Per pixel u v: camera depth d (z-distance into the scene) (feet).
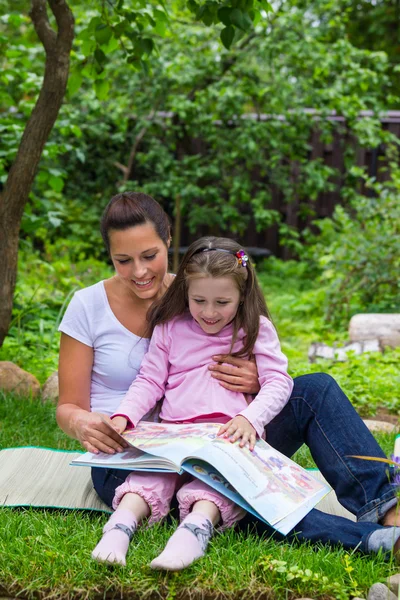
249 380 8.99
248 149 30.01
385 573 7.50
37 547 7.87
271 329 9.16
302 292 28.45
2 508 9.00
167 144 32.04
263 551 7.74
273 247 34.09
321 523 8.07
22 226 18.43
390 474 8.24
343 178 33.17
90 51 14.24
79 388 9.23
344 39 30.78
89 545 7.90
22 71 19.77
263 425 8.51
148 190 30.58
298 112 29.55
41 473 10.22
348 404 8.80
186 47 28.84
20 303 20.07
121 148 32.78
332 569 7.53
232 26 12.01
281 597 7.18
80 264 27.32
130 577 7.27
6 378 14.44
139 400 8.82
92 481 9.57
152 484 8.09
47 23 13.55
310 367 17.43
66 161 32.27
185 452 7.89
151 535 7.95
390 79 49.16
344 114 28.99
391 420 14.65
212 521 7.82
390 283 24.16
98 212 32.50
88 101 28.32
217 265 8.66
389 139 30.07
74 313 9.21
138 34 14.10
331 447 8.52
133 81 28.66
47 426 12.85
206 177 31.53
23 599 7.29
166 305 9.15
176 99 28.55
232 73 29.58
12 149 17.29
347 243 23.80
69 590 7.18
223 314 8.81
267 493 7.92
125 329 9.24
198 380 8.92
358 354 18.83
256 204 30.83
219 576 7.31
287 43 27.86
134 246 8.62
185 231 33.81
